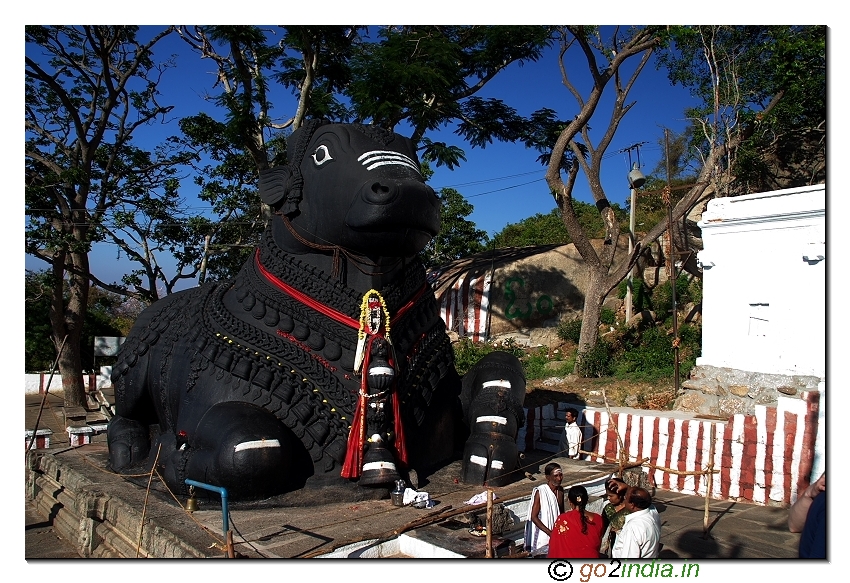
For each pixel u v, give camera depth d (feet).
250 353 18.03
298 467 17.57
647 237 45.09
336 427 17.78
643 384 38.73
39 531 22.70
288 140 20.16
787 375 27.94
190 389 18.62
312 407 17.76
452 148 51.65
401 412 18.66
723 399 29.78
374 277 18.38
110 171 53.72
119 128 54.90
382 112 45.50
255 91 44.52
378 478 17.19
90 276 51.26
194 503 15.78
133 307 102.73
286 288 18.78
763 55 43.78
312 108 47.47
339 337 18.28
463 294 57.67
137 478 20.26
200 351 18.65
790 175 51.16
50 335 69.72
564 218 46.44
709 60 44.27
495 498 16.97
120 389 21.97
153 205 53.01
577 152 49.67
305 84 46.03
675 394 34.42
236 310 19.12
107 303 85.97
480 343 53.93
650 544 14.39
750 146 46.11
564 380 43.65
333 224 17.88
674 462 25.93
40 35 49.93
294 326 18.33
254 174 54.34
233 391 17.84
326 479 17.49
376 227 16.92
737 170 46.83
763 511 22.68
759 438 23.90
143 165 55.52
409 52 46.55
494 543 14.69
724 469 24.64
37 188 46.52
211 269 57.98
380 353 17.83
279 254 19.31
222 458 16.20
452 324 58.13
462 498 17.94
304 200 18.72
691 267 51.16
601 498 20.93
